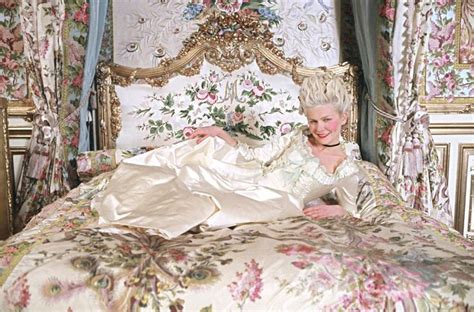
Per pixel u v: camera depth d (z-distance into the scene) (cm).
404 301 135
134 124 311
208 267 143
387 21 261
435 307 134
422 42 262
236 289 138
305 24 317
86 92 287
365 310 135
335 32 318
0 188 280
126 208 187
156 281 140
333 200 226
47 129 271
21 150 326
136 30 314
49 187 277
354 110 312
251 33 309
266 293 137
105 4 282
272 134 312
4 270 150
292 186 215
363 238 163
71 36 271
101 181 243
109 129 311
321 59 320
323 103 206
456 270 142
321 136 213
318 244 153
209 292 137
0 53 319
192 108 312
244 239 160
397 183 282
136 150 290
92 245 158
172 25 314
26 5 254
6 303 145
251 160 228
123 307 138
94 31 276
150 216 176
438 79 326
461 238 175
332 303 135
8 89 322
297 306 135
